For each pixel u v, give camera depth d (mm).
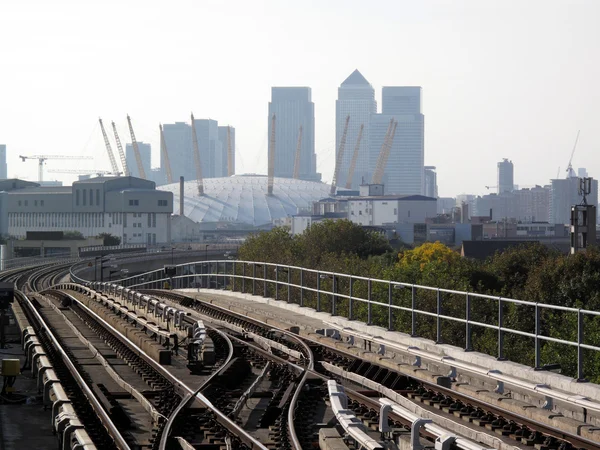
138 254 167875
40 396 19547
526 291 75062
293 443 14891
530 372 19562
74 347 29594
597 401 16969
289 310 40125
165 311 33438
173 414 16406
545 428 15320
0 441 15234
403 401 18656
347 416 14516
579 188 107812
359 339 28250
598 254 75125
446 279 68688
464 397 18344
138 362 24750
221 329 35875
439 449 12500
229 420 15766
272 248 131000
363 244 136625
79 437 12555
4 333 30859
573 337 47625
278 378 23156
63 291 66000
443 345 24078
